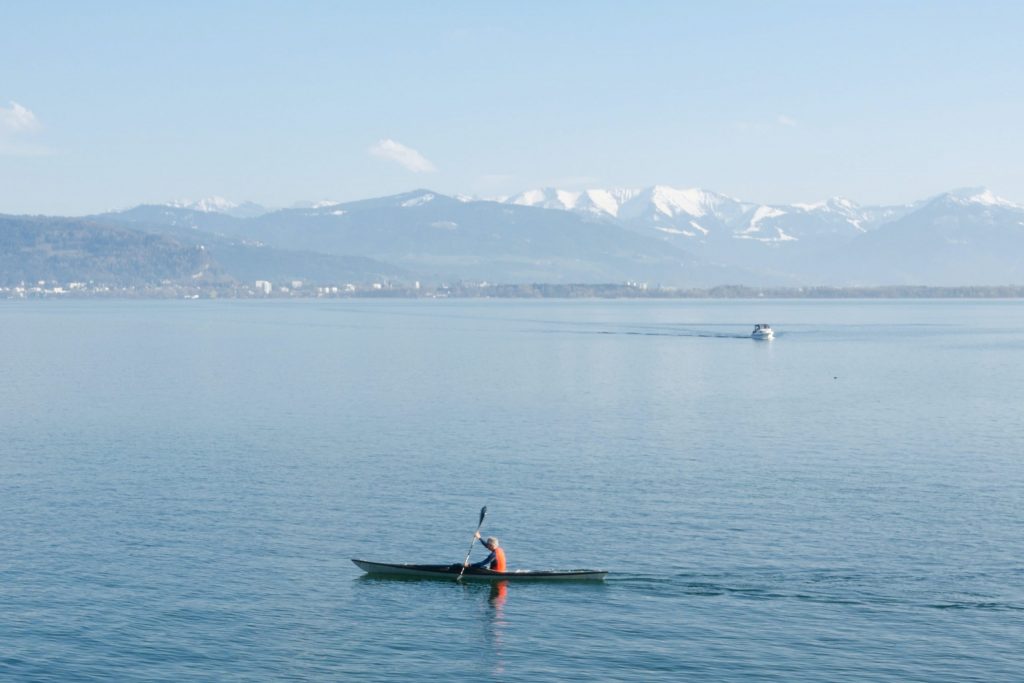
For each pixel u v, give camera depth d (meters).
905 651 48.44
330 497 74.06
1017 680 45.62
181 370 169.38
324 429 104.38
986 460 88.25
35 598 53.97
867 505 71.94
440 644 49.44
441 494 75.12
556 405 125.25
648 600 54.62
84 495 74.50
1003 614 52.44
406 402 127.25
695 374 168.88
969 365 188.88
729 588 56.06
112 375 159.88
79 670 46.44
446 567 57.38
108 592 54.91
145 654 47.97
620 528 66.38
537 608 53.72
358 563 57.84
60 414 114.56
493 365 183.50
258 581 56.84
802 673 46.38
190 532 65.31
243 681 45.62
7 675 45.88
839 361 198.00
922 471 83.56
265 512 70.00
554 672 46.62
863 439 99.56
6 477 80.38
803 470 83.81
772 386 149.62
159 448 92.88
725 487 77.44
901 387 148.38
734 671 46.59
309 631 50.66
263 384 147.25
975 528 66.12
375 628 51.12
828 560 60.00
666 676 46.19
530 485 78.00
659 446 95.06
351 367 177.38
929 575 57.59
